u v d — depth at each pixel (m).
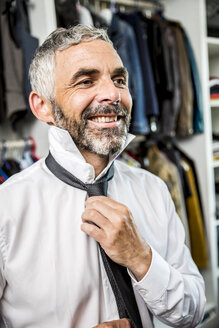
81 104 0.63
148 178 0.86
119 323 0.58
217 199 2.16
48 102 0.68
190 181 1.91
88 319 0.64
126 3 1.81
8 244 0.62
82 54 0.62
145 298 0.63
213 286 1.95
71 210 0.68
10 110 1.26
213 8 1.93
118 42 1.49
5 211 0.63
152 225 0.78
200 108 1.88
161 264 0.63
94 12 1.58
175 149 2.01
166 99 1.80
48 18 1.28
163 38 1.72
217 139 2.18
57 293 0.62
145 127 1.65
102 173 0.69
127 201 0.76
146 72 1.67
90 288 0.64
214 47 2.02
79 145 0.66
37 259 0.63
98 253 0.67
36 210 0.66
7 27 1.26
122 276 0.63
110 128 0.65
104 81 0.63
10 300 0.64
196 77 1.87
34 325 0.63
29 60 1.29
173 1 1.97
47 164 0.73
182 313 0.67
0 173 1.28
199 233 1.87
